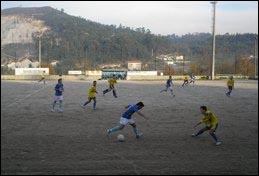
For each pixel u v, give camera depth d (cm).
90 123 1823
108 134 1476
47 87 4462
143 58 11456
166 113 2202
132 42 12250
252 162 1112
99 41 12156
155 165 1069
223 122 1888
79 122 1850
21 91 3800
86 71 7688
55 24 17188
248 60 8700
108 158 1141
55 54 11275
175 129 1670
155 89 4269
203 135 1537
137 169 1027
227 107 2536
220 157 1170
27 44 14575
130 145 1333
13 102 2728
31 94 3431
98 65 10262
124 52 11650
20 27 18438
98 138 1454
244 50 10519
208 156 1182
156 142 1391
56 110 2303
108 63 10706
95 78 7238
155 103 2758
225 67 8631
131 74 7438
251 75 8488
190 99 3089
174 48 12612
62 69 9288
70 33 13675
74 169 1018
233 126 1767
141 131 1614
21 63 11200
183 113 2206
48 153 1195
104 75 7281
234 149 1286
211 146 1330
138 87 4628
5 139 1413
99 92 3741
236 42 11212
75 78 7106
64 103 2695
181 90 4166
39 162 1084
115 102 2811
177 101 2916
